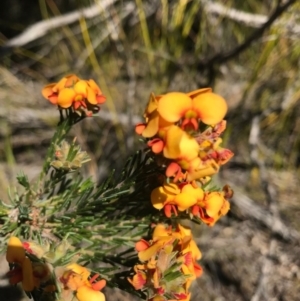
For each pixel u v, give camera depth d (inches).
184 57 16.3
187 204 6.4
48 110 17.8
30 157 18.3
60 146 7.2
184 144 5.9
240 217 16.7
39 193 7.3
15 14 21.2
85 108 7.0
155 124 5.9
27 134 18.3
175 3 14.9
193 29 16.4
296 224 16.5
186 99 5.9
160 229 6.8
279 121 16.8
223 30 16.3
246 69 16.5
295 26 13.9
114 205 7.2
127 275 7.0
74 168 7.1
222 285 15.6
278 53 15.1
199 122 6.1
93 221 7.2
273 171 17.3
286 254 15.9
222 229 16.4
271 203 15.1
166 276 6.2
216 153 6.1
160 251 6.3
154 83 15.8
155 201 6.5
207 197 6.5
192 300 15.3
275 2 14.8
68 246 6.4
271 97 16.3
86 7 15.7
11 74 17.9
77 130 16.7
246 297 15.3
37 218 7.2
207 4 14.6
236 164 17.4
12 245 6.1
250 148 16.0
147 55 16.5
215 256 15.9
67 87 7.0
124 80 17.4
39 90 18.5
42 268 6.1
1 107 17.3
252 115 16.1
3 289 13.9
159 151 5.9
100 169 16.7
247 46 13.9
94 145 17.3
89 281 6.2
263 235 16.3
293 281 15.4
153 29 16.6
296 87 15.7
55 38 17.2
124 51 16.4
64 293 6.0
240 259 15.9
